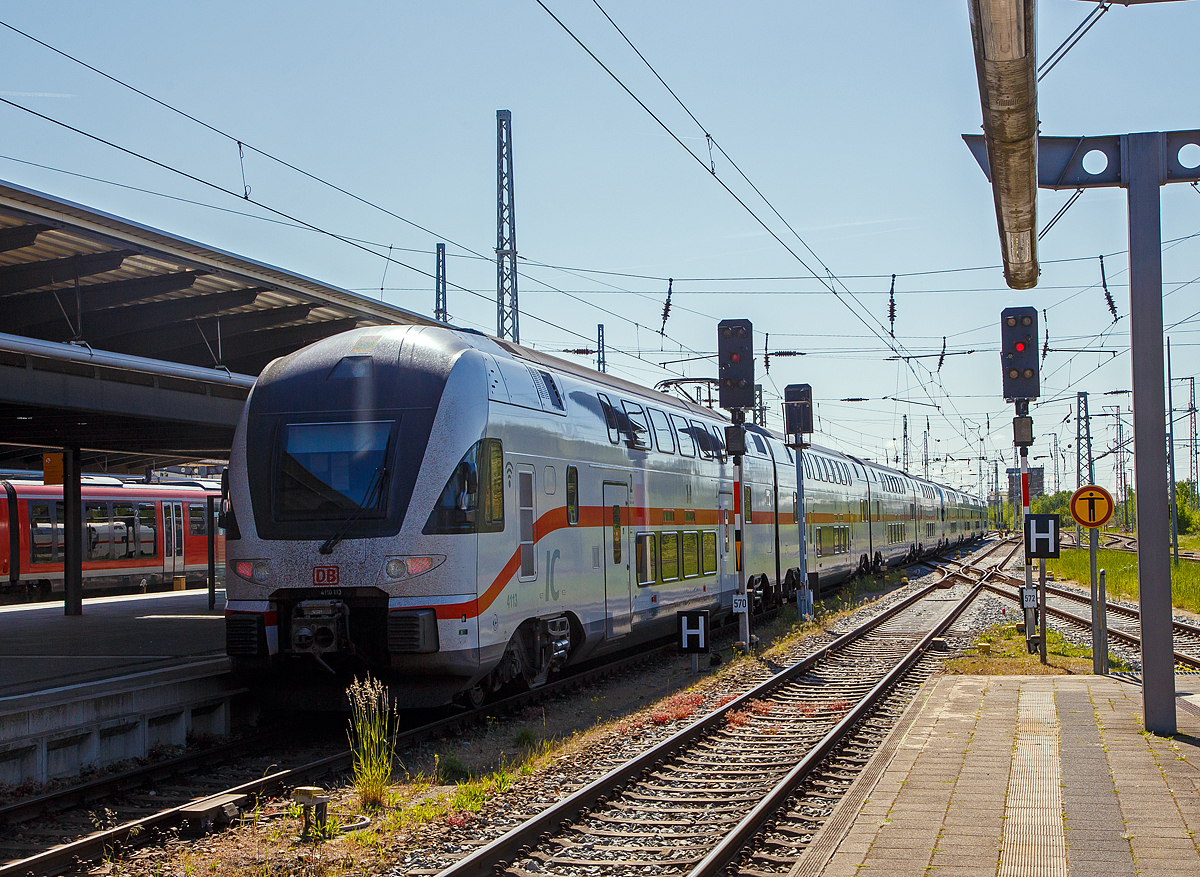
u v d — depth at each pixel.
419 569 10.36
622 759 9.59
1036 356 16.33
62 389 13.55
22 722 8.65
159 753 9.83
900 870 5.81
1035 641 16.33
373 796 8.12
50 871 6.54
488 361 11.61
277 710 11.80
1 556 24.70
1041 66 7.34
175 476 34.38
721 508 19.36
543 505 12.28
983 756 8.73
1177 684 12.50
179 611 19.53
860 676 14.71
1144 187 9.45
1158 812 6.83
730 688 13.74
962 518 65.62
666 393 19.11
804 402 22.55
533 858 6.63
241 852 6.94
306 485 10.79
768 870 6.39
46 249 12.37
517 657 11.91
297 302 15.41
